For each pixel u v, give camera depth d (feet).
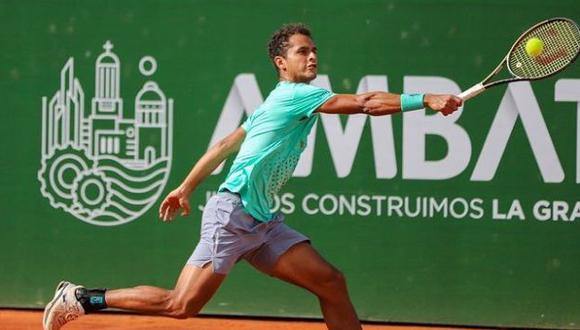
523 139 71.56
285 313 74.23
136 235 74.23
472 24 71.82
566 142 71.31
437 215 72.33
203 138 73.51
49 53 74.23
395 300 72.95
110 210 74.38
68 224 74.74
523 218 71.92
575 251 71.67
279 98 50.01
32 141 74.64
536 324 72.18
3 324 71.05
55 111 74.38
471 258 72.33
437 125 71.97
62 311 52.37
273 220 52.65
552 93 71.26
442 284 72.59
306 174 72.84
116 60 73.82
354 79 72.49
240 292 74.43
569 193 71.46
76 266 74.74
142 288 51.88
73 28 74.02
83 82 74.18
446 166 72.08
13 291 75.31
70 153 74.43
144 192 74.08
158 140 73.77
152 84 73.72
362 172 72.54
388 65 72.28
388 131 72.28
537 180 71.61
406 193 72.43
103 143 74.18
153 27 73.51
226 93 73.26
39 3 74.08
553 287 72.02
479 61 71.87
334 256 73.00
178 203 53.83
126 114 73.92
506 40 71.67
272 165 50.90
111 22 73.72
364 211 72.69
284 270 52.42
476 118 71.72
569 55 52.85
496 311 72.43
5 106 74.59
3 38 74.38
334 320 53.57
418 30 72.08
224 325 72.54
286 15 72.69
